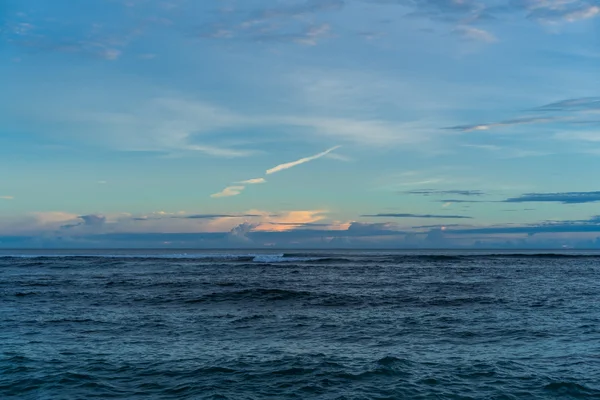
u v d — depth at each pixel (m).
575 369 14.84
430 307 27.69
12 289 36.25
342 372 14.54
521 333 20.33
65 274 50.91
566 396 12.57
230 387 13.25
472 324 22.39
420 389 13.05
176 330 21.00
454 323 22.67
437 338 19.45
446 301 30.06
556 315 24.83
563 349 17.42
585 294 33.75
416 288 37.69
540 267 64.00
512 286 39.22
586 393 12.77
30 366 15.16
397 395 12.60
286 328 21.50
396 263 73.81
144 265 67.19
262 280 44.50
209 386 13.32
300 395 12.65
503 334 20.17
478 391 12.91
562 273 53.38
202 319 23.70
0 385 13.38
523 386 13.29
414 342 18.72
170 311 26.20
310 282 42.81
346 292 34.66
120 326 21.84
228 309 26.97
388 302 29.67
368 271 56.69
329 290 36.00
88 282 41.75
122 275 49.75
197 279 45.12
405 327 21.73
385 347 17.88
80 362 15.64
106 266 64.88
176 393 12.83
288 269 59.97
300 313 25.59
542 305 28.38
